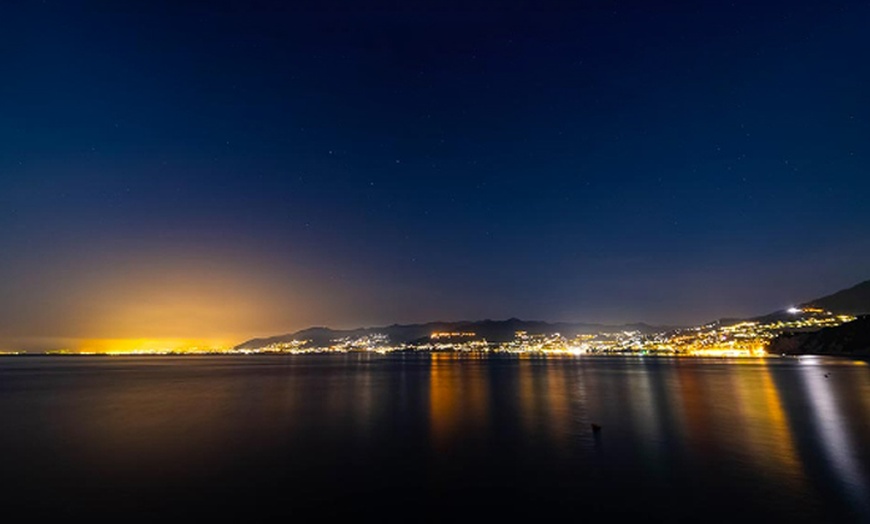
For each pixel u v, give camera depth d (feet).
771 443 76.69
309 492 54.19
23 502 50.85
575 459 67.72
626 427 92.02
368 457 69.62
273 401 140.46
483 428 92.12
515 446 76.07
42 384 213.05
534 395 152.15
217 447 76.43
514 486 55.93
